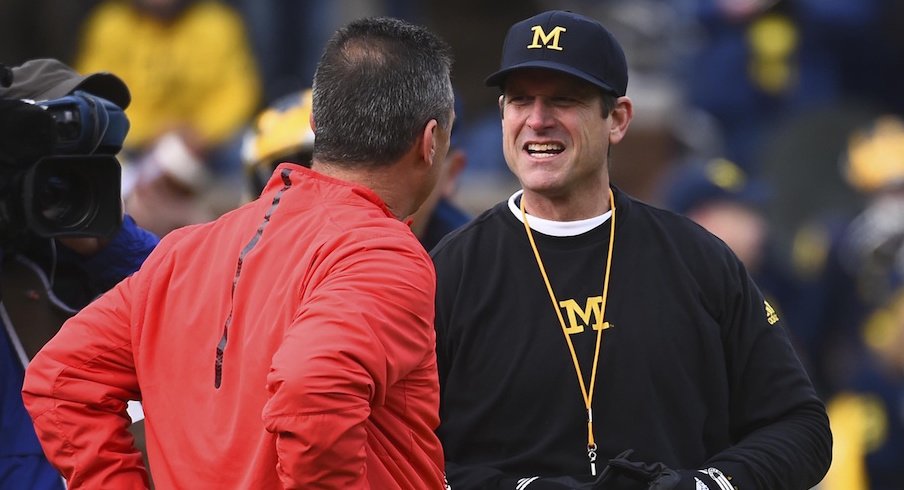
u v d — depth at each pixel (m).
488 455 13.80
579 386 13.64
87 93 14.05
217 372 12.23
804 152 32.66
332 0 36.28
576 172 13.74
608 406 13.62
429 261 12.25
